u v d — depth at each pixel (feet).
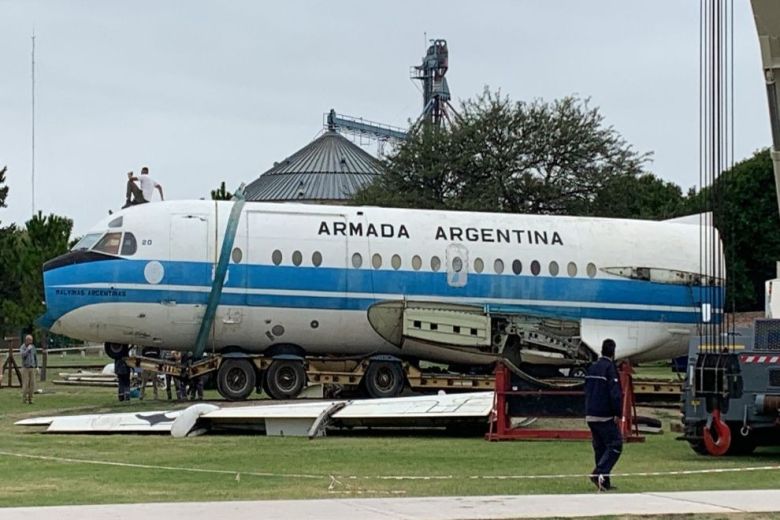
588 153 277.64
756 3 81.41
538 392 104.83
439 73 516.32
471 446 100.17
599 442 71.77
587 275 157.48
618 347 158.20
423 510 58.59
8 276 257.96
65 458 89.04
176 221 144.66
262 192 509.76
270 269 146.10
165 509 58.75
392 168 283.38
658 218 316.40
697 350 93.81
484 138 277.03
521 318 154.71
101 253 143.74
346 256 148.87
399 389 151.23
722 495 64.59
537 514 57.21
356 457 90.84
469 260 153.38
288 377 147.84
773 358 87.86
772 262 286.66
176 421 109.19
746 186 285.23
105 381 198.39
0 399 159.84
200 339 145.79
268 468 82.69
